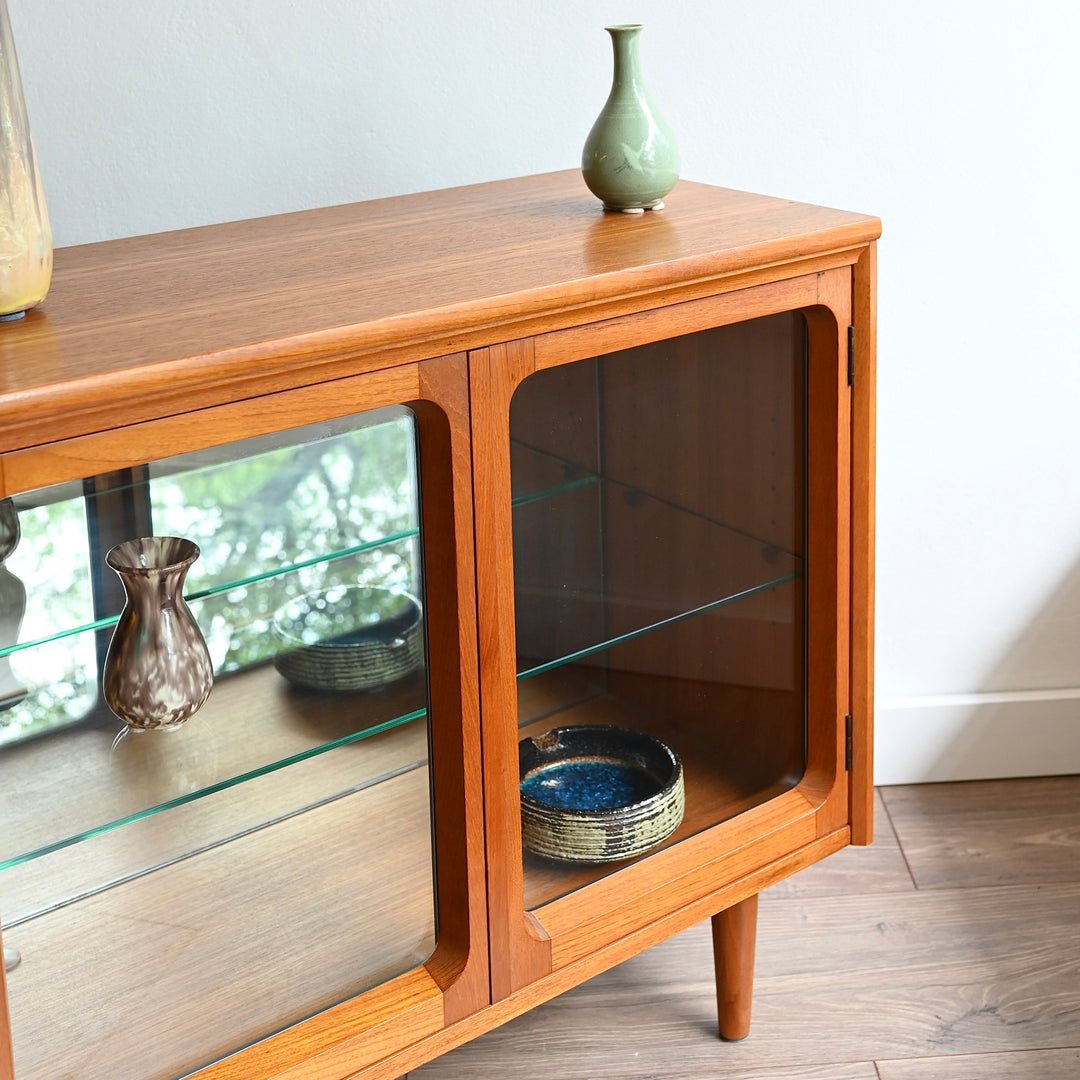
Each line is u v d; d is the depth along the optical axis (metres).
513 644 1.07
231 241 1.19
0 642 0.88
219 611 0.96
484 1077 1.41
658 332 1.07
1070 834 1.76
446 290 0.98
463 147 1.47
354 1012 1.08
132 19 1.29
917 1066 1.40
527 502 1.05
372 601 1.02
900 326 1.69
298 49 1.37
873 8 1.56
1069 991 1.49
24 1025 0.95
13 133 0.91
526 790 1.14
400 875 1.10
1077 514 1.82
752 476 1.20
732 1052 1.43
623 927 1.21
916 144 1.62
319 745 1.03
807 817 1.32
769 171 1.60
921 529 1.79
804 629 1.29
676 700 1.22
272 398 0.90
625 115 1.17
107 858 0.96
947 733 1.86
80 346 0.88
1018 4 1.59
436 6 1.41
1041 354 1.74
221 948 1.03
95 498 0.88
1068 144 1.66
